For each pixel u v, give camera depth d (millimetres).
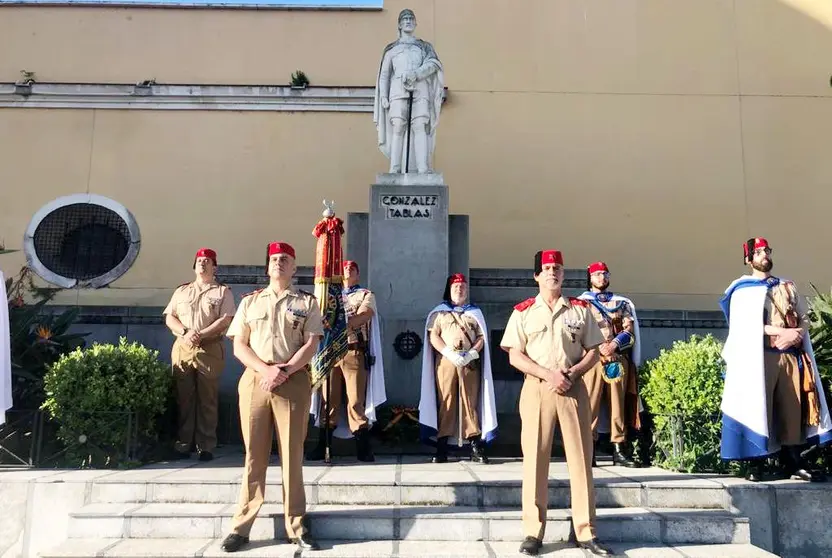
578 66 13859
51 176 13344
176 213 13289
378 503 5461
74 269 13078
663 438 6629
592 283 7094
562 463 6762
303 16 14039
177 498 5566
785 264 13195
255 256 13164
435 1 14000
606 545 4805
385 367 8453
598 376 6695
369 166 13500
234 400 8547
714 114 13734
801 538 5566
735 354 6051
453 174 13445
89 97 13578
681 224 13359
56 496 5664
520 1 14031
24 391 7230
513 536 5035
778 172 13547
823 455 6441
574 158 13555
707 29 14016
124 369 6742
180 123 13609
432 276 8758
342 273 6746
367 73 13875
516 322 5160
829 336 6852
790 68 13875
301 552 4688
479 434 6789
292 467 4887
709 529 5117
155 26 13977
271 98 13672
